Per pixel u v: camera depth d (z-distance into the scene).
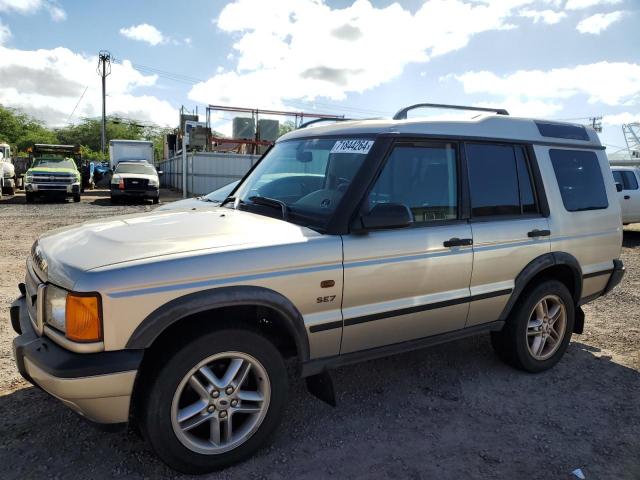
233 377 2.78
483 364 4.39
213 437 2.77
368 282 3.16
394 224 3.07
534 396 3.82
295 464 2.90
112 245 2.78
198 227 3.13
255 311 3.02
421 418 3.47
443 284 3.51
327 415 3.48
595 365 4.44
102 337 2.45
